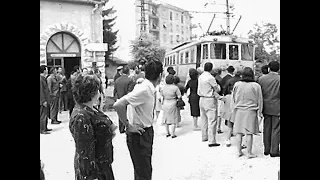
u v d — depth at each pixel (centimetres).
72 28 1584
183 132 880
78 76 288
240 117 604
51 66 1578
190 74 884
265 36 2366
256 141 761
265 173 509
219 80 845
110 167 292
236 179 493
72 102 1061
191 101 884
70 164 594
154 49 4162
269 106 584
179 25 5775
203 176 517
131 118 365
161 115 888
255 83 593
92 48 1605
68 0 1561
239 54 1589
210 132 708
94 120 276
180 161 605
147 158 364
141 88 355
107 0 1677
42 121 878
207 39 1568
